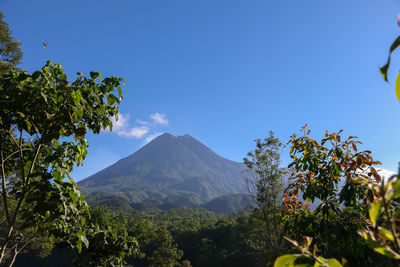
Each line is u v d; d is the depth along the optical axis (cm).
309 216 241
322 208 228
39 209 243
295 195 308
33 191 243
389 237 75
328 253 162
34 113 257
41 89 233
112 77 289
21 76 235
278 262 87
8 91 232
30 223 275
